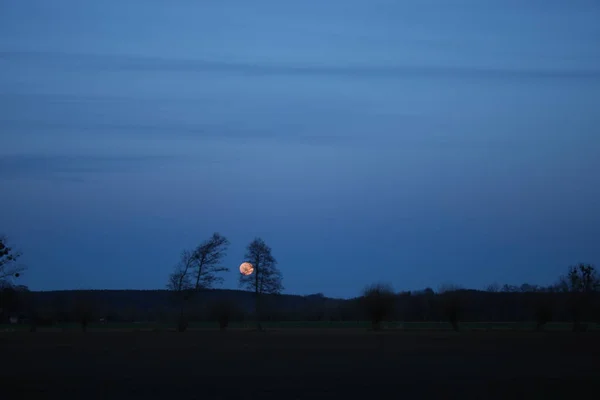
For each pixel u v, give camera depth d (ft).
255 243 275.80
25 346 167.63
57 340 192.75
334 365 115.03
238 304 274.77
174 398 81.41
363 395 83.05
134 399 80.84
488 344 168.55
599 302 263.29
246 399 80.59
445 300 260.21
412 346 162.30
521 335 211.61
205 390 86.89
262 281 272.51
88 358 130.21
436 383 92.32
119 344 173.99
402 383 92.58
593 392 85.10
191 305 275.39
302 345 166.40
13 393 85.05
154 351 148.56
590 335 209.36
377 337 205.16
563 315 267.18
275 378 98.07
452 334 218.79
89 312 270.05
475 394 83.66
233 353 141.59
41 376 101.14
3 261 220.23
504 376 99.91
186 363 119.55
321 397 81.71
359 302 271.69
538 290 274.98
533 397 81.76
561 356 132.46
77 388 88.79
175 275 277.85
